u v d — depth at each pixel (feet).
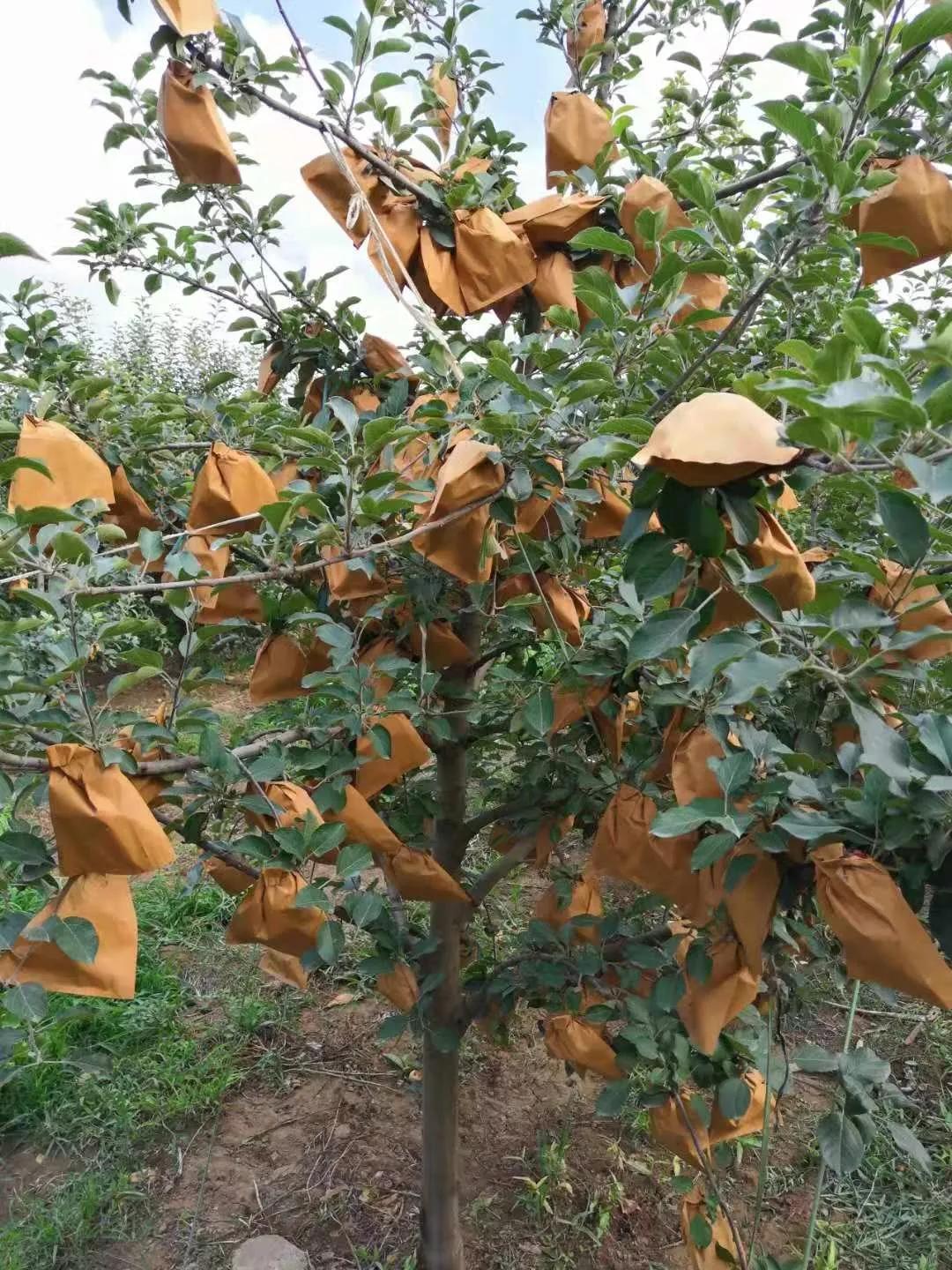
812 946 4.35
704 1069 5.33
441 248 5.19
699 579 3.10
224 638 6.28
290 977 5.38
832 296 6.52
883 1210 7.56
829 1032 9.83
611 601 5.79
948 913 2.99
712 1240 5.69
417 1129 8.38
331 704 5.41
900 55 4.06
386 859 5.26
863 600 3.08
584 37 6.52
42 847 3.95
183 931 11.23
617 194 5.49
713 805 3.15
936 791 2.93
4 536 3.58
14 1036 3.60
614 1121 8.50
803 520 6.34
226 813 5.34
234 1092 8.83
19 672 3.63
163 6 3.73
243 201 6.15
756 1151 8.16
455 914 6.19
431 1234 6.64
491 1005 6.13
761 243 5.06
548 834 5.77
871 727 2.93
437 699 5.67
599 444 3.13
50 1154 8.07
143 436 5.63
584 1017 5.40
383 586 4.87
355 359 6.33
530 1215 7.47
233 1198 7.60
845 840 3.11
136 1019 9.46
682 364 4.51
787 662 2.92
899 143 4.56
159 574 5.71
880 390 2.23
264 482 4.85
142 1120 8.41
